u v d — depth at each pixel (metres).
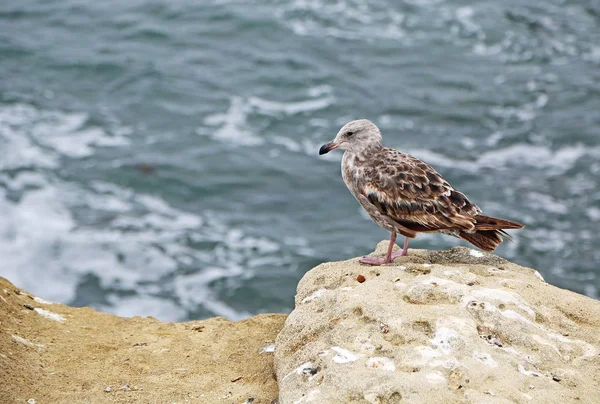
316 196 25.19
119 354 8.93
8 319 9.27
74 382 8.20
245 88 31.91
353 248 22.67
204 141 27.95
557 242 22.50
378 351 7.09
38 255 20.81
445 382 6.61
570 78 32.44
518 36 36.34
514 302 7.79
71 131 27.77
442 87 32.06
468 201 8.93
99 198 23.89
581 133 27.88
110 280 20.25
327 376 6.88
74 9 38.38
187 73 32.97
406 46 35.62
